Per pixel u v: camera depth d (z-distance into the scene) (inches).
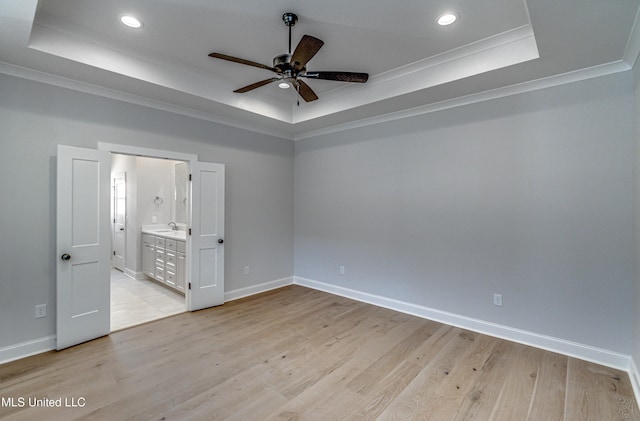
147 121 135.1
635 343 92.9
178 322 136.6
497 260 123.6
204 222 154.3
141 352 108.9
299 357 106.3
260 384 90.4
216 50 111.3
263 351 110.4
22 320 105.4
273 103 162.4
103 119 122.7
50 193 111.3
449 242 136.4
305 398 84.3
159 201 226.7
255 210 180.9
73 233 112.7
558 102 109.7
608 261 101.5
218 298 159.9
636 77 91.6
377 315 146.8
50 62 100.3
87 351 109.1
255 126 177.5
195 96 131.5
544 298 113.3
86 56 101.7
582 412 78.9
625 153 98.4
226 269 167.2
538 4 71.6
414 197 147.3
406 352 110.4
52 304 111.7
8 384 89.0
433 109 140.0
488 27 95.4
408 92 125.7
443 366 101.0
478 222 128.3
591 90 103.6
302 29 97.4
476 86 118.6
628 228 98.1
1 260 102.0
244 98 149.4
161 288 191.9
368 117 160.7
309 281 195.2
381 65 122.2
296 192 202.7
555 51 92.0
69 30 96.7
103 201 121.0
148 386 88.7
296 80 100.7
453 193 135.0
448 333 126.7
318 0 82.9
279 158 193.9
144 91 125.6
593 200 103.8
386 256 157.9
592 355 104.0
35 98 107.8
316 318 142.5
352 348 113.3
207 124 156.6
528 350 112.0
